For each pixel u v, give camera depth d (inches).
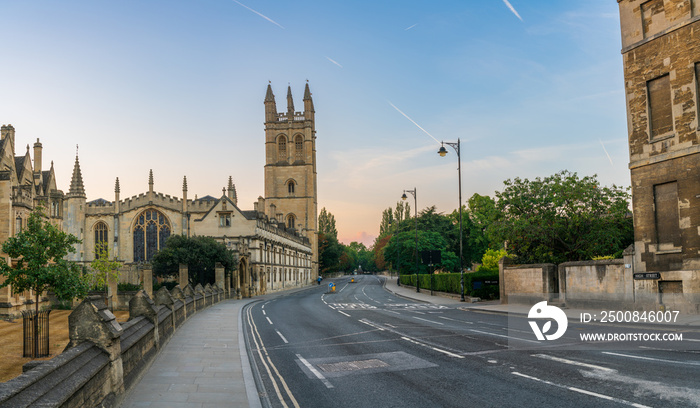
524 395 382.6
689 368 448.8
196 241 2162.9
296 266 3882.9
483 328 850.1
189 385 450.3
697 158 926.4
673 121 973.2
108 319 355.9
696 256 919.7
